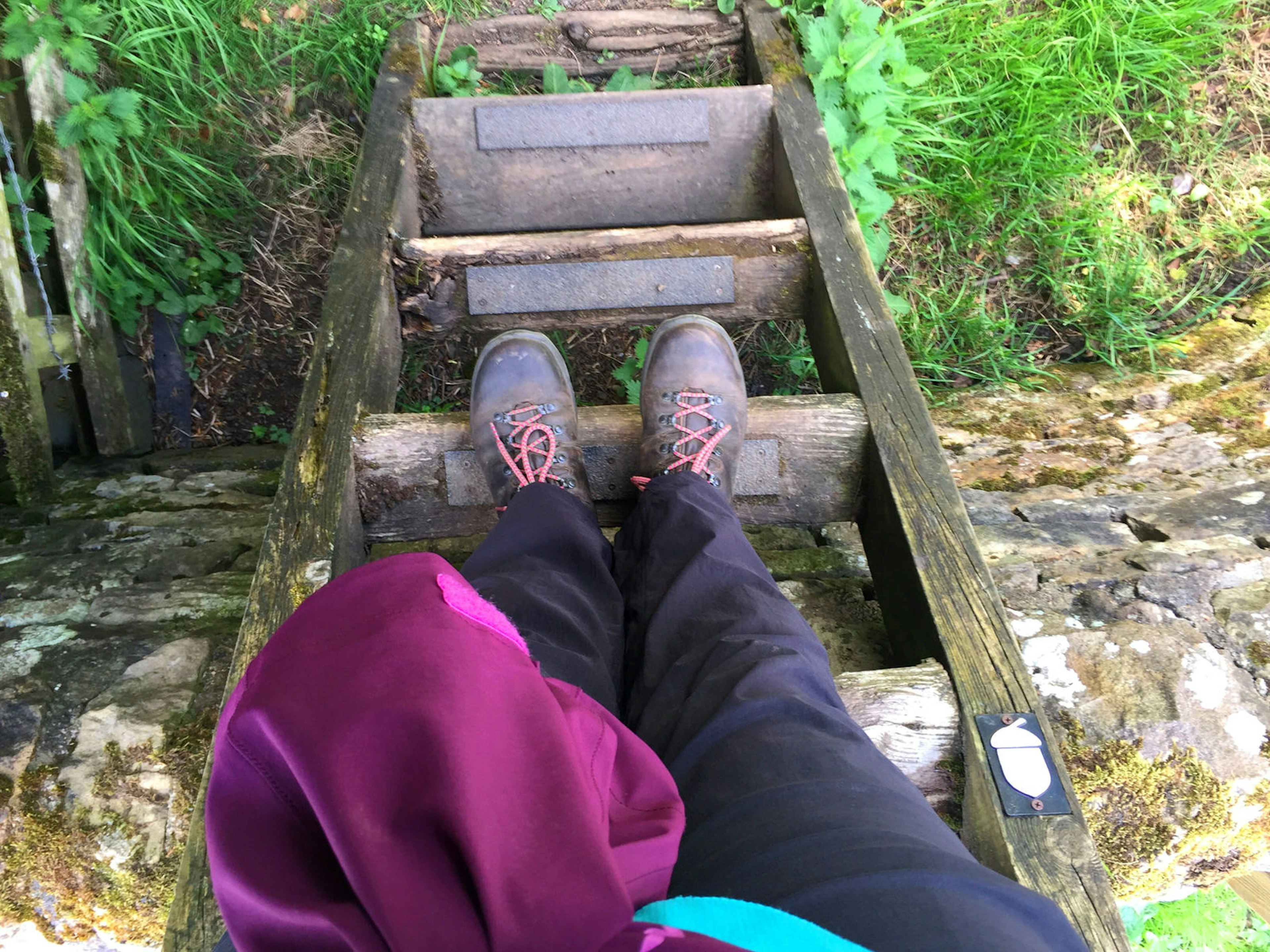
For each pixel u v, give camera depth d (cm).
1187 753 111
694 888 66
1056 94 227
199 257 225
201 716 119
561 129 193
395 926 39
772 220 179
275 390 236
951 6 228
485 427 141
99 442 223
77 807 112
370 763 43
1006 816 97
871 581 152
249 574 151
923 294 232
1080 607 132
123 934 112
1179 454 186
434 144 193
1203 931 302
